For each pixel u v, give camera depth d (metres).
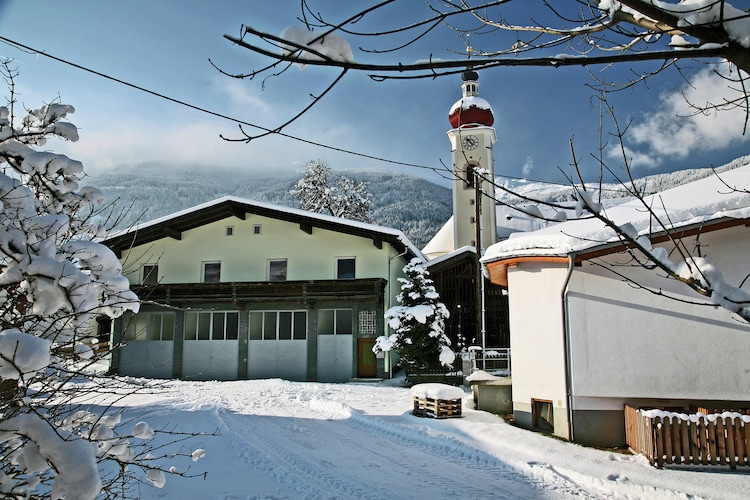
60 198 4.43
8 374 2.93
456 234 42.50
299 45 2.67
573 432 12.38
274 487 9.18
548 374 13.28
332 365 29.14
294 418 16.08
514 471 10.46
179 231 32.03
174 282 31.84
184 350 30.41
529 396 13.76
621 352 12.12
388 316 26.64
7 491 3.20
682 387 11.59
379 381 27.95
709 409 11.60
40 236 3.74
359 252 30.75
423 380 26.12
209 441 12.27
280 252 31.47
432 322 26.48
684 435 10.29
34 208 3.91
